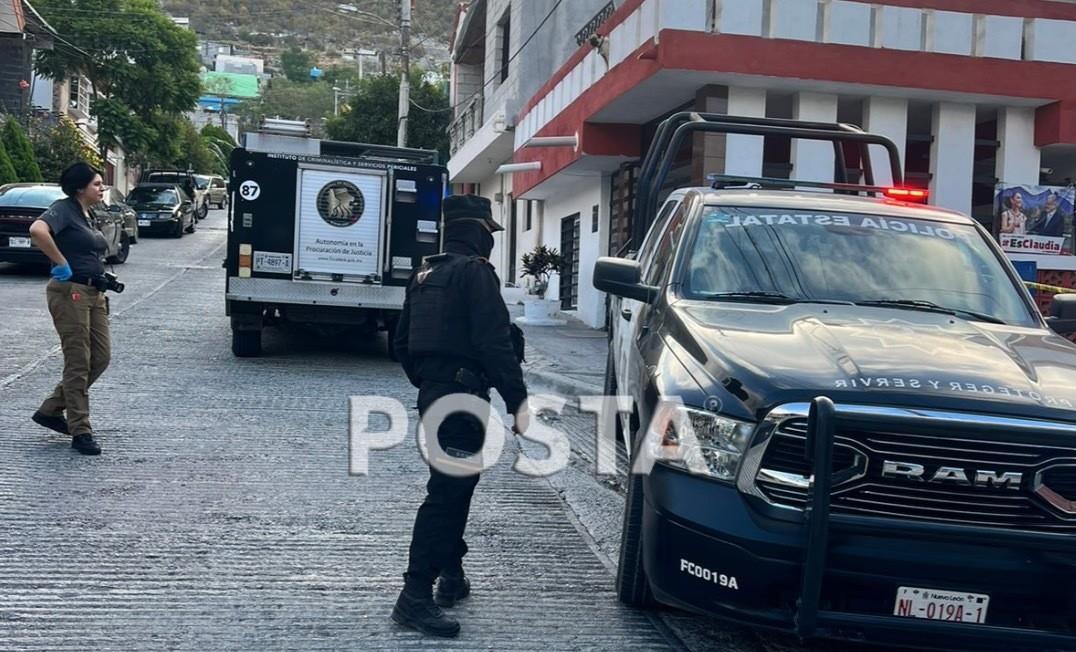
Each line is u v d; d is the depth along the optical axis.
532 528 6.64
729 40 12.77
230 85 125.88
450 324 4.86
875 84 13.09
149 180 43.56
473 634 4.92
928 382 4.07
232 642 4.71
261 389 10.84
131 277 22.19
